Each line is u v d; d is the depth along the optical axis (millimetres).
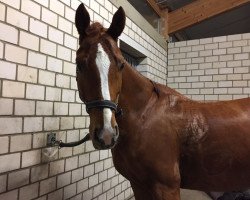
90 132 1283
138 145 1522
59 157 2121
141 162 1524
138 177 1581
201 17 4574
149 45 4109
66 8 2203
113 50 1337
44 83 1963
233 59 4449
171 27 4871
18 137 1738
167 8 4883
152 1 4414
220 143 1574
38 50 1903
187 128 1591
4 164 1644
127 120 1530
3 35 1624
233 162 1583
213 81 4594
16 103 1719
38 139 1904
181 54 4848
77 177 2352
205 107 1694
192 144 1586
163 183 1522
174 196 1529
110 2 2922
